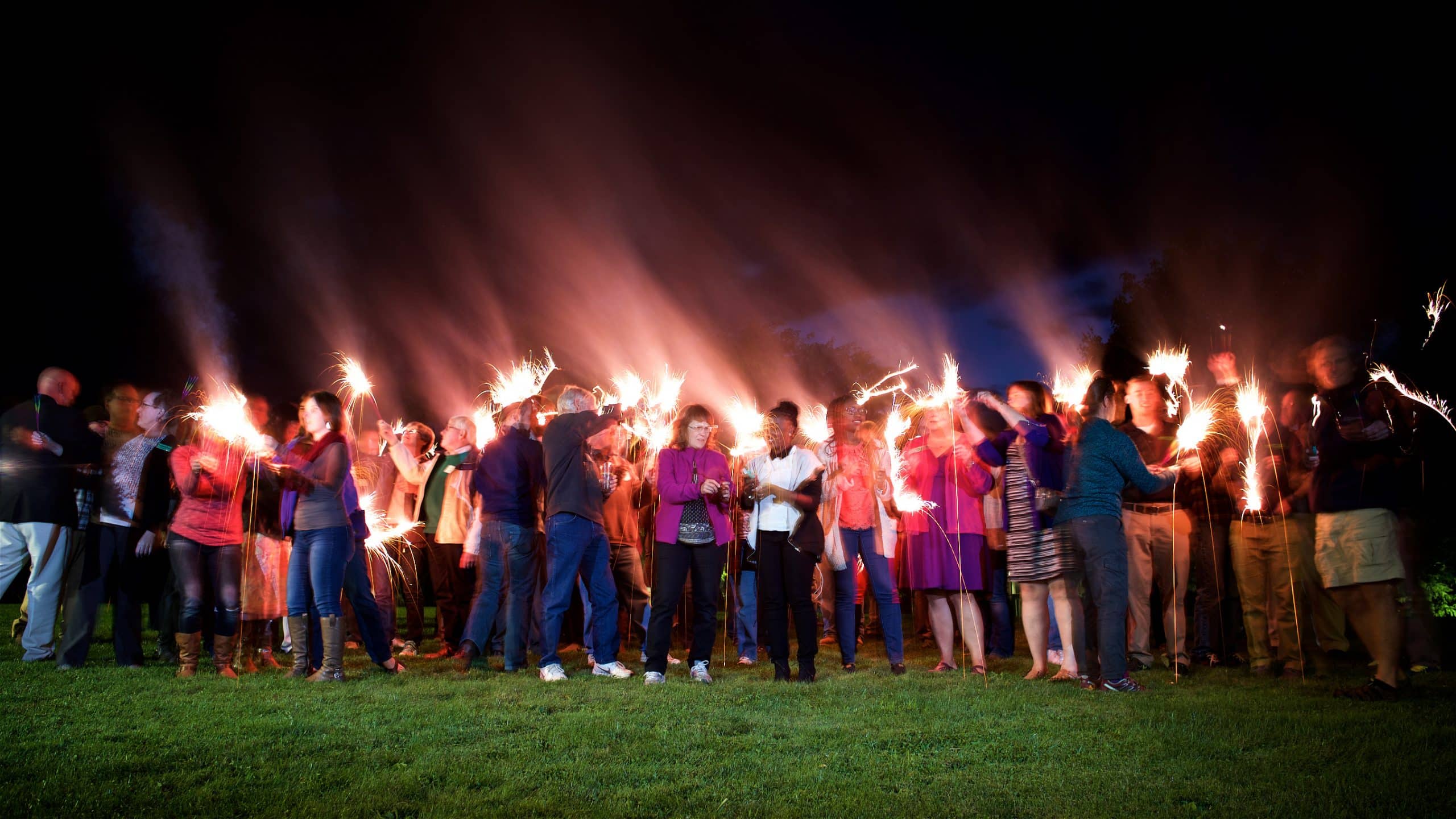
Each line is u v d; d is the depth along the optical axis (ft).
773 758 13.29
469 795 11.53
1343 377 18.42
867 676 21.57
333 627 20.21
